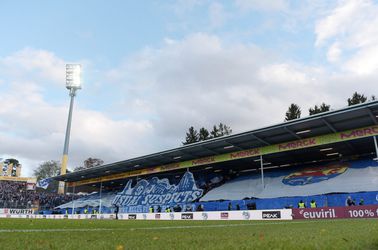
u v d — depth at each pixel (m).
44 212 59.16
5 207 61.47
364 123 27.83
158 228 11.92
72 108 85.56
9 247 4.71
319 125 28.78
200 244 4.98
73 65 86.75
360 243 4.74
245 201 32.47
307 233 7.23
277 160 43.28
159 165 48.47
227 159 39.22
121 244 5.02
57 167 121.94
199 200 41.75
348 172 33.84
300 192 33.19
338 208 23.25
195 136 80.31
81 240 5.89
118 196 55.88
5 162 124.81
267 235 6.86
